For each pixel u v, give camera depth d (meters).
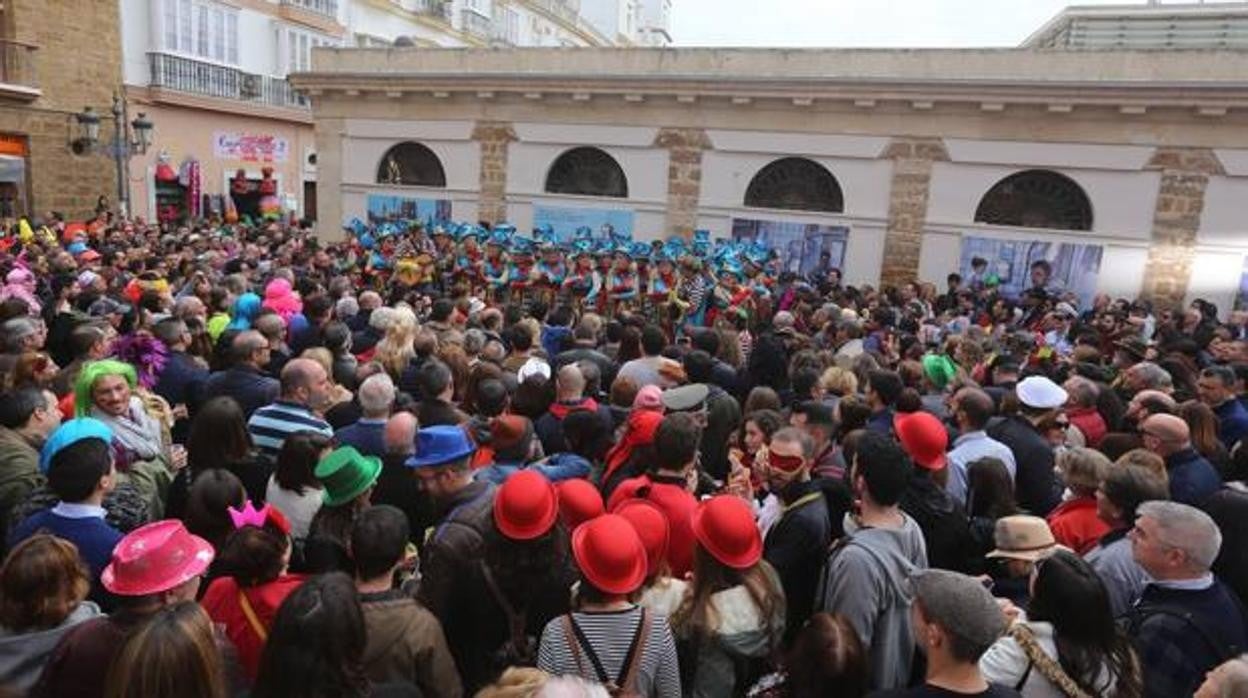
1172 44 16.47
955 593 2.33
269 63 25.17
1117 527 3.58
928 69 14.66
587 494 3.33
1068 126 13.87
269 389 5.17
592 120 16.95
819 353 7.16
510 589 3.01
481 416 4.90
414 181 19.02
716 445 5.13
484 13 35.47
